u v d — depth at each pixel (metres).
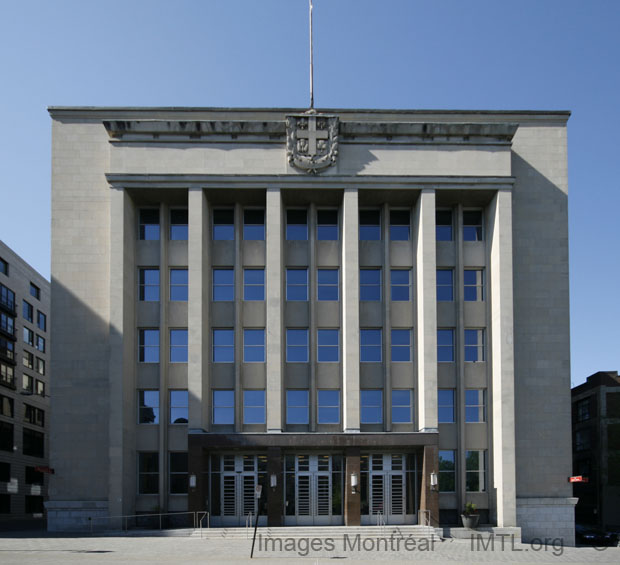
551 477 38.28
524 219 40.28
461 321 39.53
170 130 38.38
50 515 36.78
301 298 40.06
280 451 36.31
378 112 40.59
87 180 39.50
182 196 39.44
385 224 40.53
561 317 39.59
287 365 39.22
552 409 38.84
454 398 39.41
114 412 36.06
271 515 35.56
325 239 40.62
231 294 39.88
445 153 39.00
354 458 36.34
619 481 61.34
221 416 38.66
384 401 38.97
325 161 38.34
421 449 37.62
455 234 40.62
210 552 27.61
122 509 35.50
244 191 38.91
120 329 36.88
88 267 38.88
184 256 40.03
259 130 38.59
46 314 72.38
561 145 40.84
